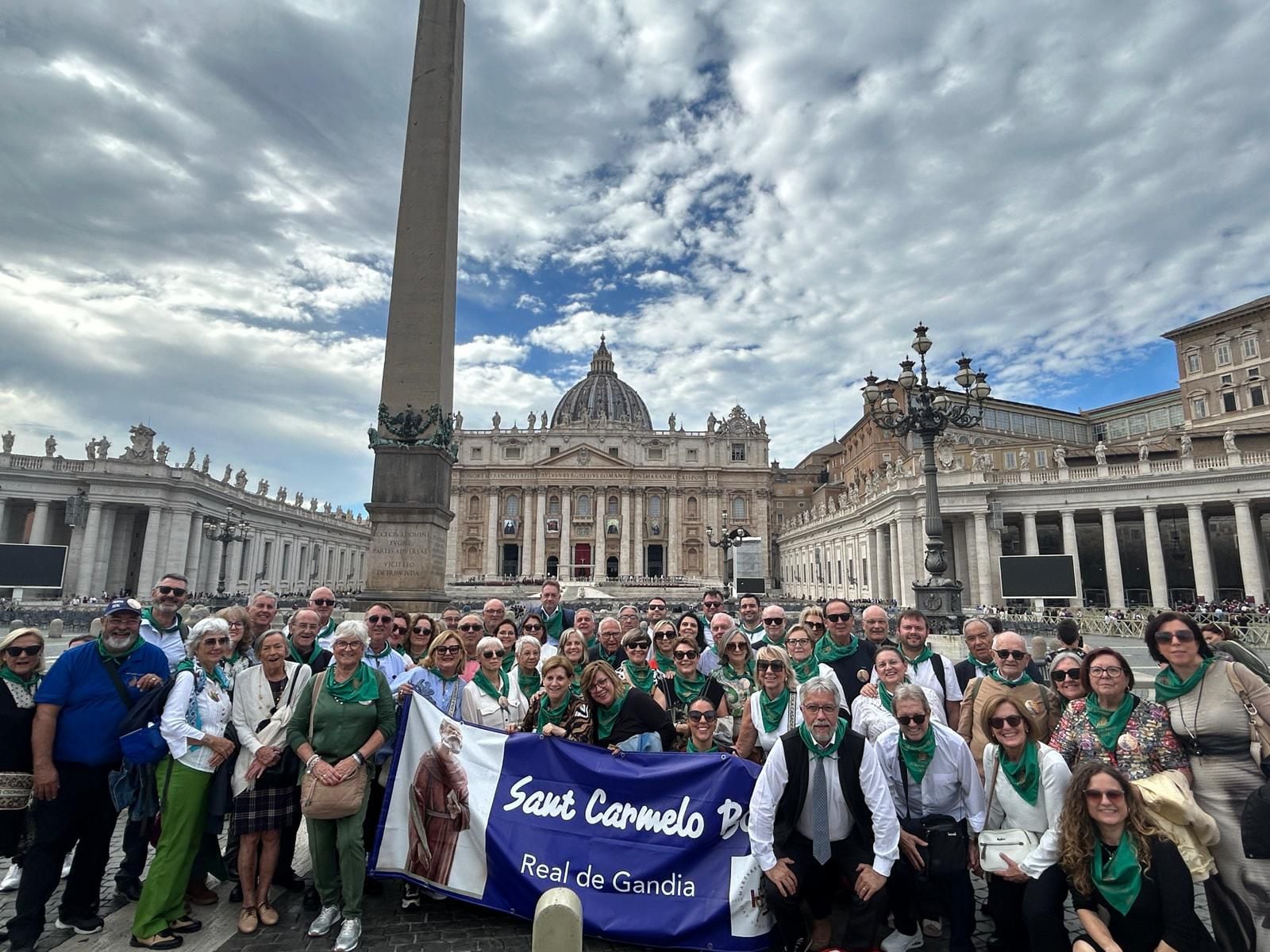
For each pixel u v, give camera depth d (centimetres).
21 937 479
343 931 490
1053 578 2202
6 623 2809
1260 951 409
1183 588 4784
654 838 520
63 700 503
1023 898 446
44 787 487
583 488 9675
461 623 742
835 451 10162
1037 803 459
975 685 591
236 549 6216
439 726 578
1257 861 417
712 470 9812
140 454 5347
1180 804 416
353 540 9281
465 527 9762
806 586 8162
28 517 5638
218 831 541
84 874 519
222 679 567
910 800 493
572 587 6625
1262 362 5088
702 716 573
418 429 1397
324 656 662
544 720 591
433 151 1479
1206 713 445
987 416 6431
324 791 498
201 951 485
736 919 491
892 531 4972
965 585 4616
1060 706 595
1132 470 4156
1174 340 5725
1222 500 3816
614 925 498
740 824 513
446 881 538
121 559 5594
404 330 1432
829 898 478
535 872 523
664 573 9719
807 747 471
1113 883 404
